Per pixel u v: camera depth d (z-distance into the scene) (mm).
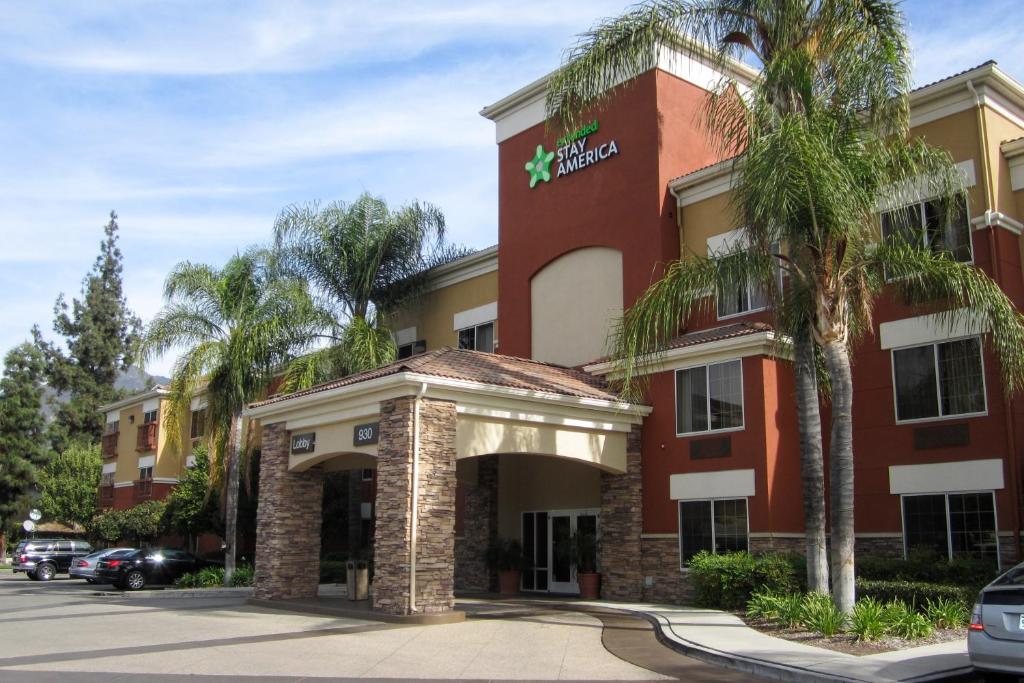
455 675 11344
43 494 53906
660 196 24188
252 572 29125
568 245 26531
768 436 19281
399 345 33156
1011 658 9773
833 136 14898
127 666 11969
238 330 28609
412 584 16938
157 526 40562
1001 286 18297
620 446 21500
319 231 29094
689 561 20375
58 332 70750
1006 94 19672
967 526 18391
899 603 14773
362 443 18953
